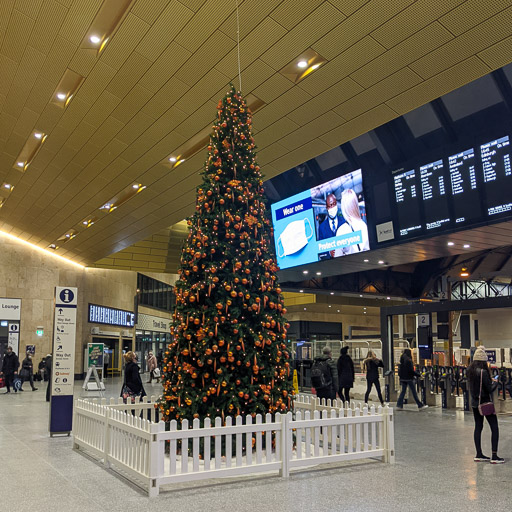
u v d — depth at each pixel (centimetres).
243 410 698
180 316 735
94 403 775
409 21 861
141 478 577
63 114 1377
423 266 2708
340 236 1628
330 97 1105
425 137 1478
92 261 3177
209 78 1089
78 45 1070
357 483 593
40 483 607
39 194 2122
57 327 984
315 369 1095
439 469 661
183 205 1920
